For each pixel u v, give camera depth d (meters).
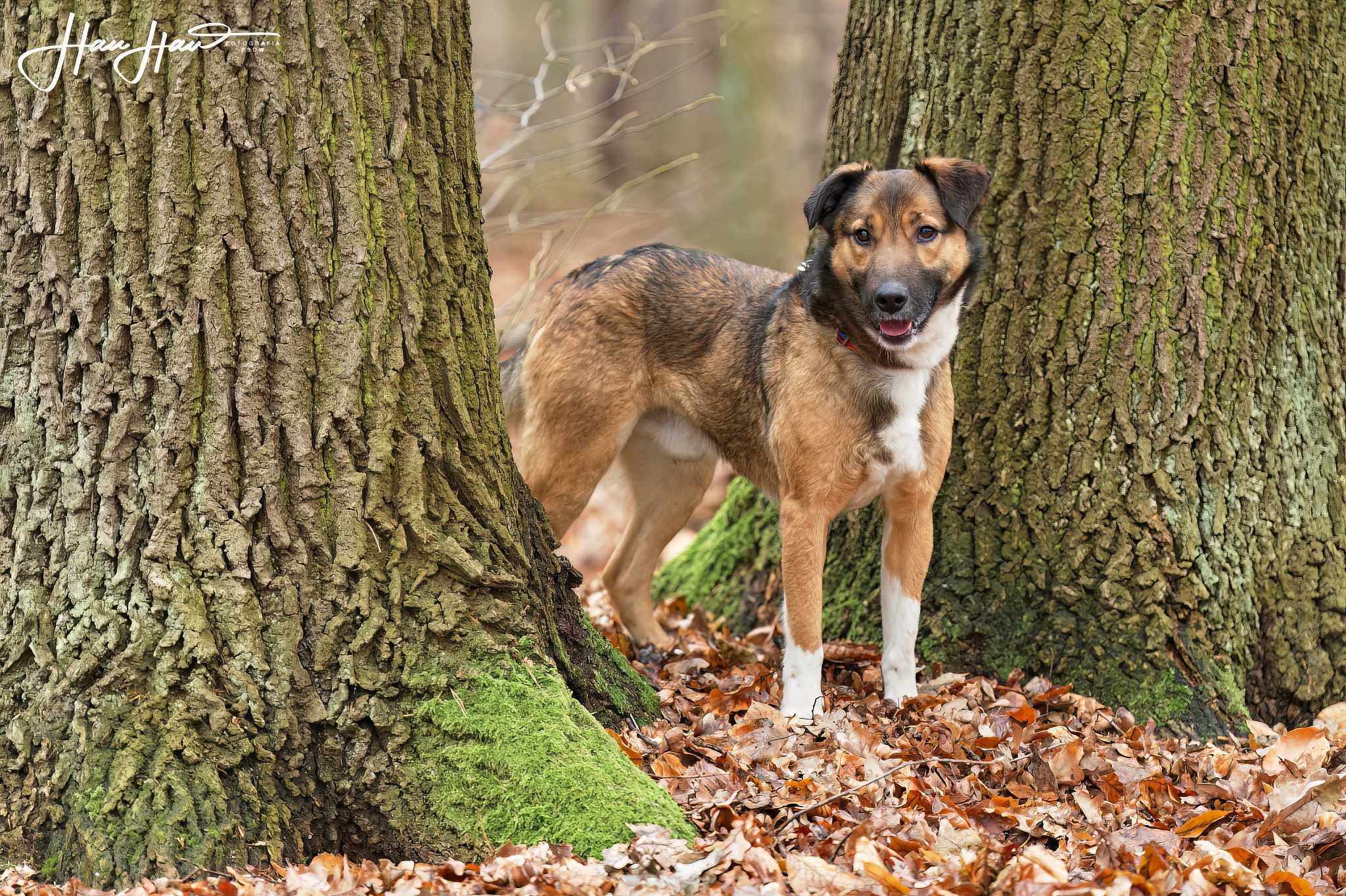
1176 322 4.41
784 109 14.02
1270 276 4.49
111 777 3.03
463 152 3.62
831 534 5.18
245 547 3.21
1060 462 4.53
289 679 3.20
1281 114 4.43
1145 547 4.41
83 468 3.17
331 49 3.23
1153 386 4.43
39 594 3.19
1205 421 4.43
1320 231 4.59
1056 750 3.75
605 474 5.07
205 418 3.19
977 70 4.61
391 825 3.18
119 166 3.11
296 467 3.27
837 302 4.19
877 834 3.19
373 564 3.34
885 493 4.41
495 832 3.12
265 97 3.16
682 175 14.73
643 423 5.20
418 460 3.42
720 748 3.80
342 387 3.30
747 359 4.65
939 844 3.17
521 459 5.12
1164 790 3.60
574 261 10.30
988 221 4.61
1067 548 4.52
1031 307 4.56
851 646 4.83
